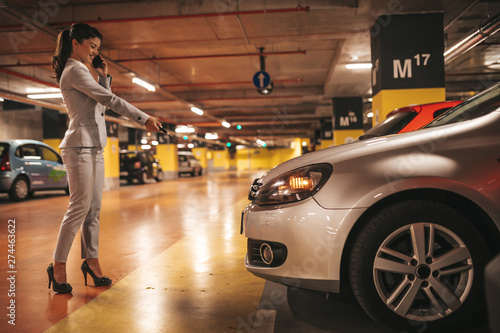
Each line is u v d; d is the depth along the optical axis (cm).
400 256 178
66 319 217
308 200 187
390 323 180
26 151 1026
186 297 252
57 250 261
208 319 214
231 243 432
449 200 190
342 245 180
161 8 690
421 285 178
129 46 854
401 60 694
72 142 253
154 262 351
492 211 173
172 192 1251
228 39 819
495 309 113
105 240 463
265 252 198
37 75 1276
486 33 730
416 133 198
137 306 237
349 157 191
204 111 1773
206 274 308
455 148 182
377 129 403
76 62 258
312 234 183
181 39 816
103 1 697
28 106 1995
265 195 203
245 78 1404
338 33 795
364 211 179
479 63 1228
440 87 690
